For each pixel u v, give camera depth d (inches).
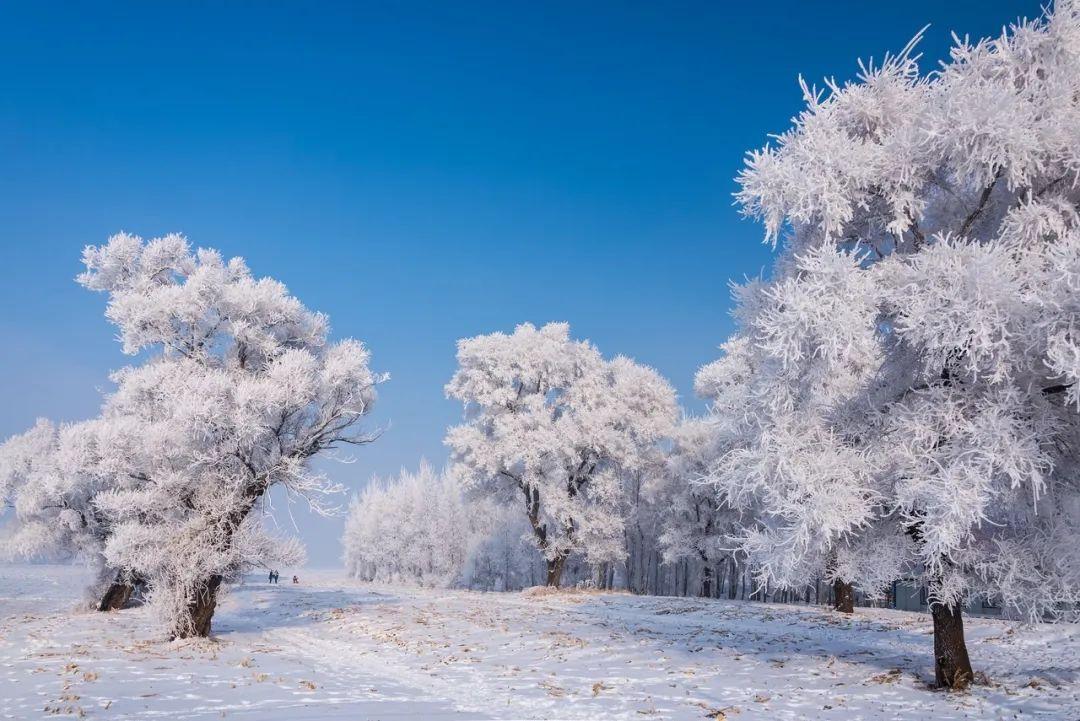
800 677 572.4
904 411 505.0
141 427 880.3
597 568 1902.1
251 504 878.4
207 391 838.5
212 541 842.8
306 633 963.3
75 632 872.9
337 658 741.3
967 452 451.2
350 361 928.3
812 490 492.1
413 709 446.9
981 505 438.0
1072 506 498.6
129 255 972.6
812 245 589.0
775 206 529.7
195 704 455.5
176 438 839.7
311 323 999.0
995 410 449.4
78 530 1214.3
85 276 959.6
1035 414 469.4
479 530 2984.7
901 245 579.5
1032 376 467.8
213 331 950.4
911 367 544.4
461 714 433.7
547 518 1800.0
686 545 1827.0
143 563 813.2
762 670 610.5
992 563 489.4
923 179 542.0
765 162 530.3
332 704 461.7
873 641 829.2
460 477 1727.4
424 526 3221.0
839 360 502.9
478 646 786.8
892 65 570.3
